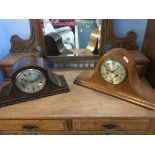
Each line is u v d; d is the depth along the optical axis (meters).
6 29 1.22
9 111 0.94
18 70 0.93
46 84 1.01
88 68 1.32
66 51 1.26
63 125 0.96
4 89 1.05
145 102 0.94
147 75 1.26
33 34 1.19
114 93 1.02
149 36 1.18
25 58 1.03
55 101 1.00
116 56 0.95
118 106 0.95
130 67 0.94
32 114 0.92
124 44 1.24
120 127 0.96
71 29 1.19
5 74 1.19
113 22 1.16
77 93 1.06
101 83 1.06
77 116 0.90
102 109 0.94
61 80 1.15
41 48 1.24
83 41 1.23
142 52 1.29
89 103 0.98
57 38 1.22
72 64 1.33
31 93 1.00
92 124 0.95
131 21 1.20
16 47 1.25
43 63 1.02
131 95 0.98
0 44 1.26
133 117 0.90
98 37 1.21
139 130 0.97
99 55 1.26
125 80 0.97
